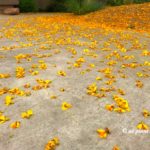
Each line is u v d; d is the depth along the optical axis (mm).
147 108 682
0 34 1420
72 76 845
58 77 835
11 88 772
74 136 583
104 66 944
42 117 641
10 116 649
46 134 589
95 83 799
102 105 686
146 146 559
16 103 697
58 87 771
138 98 727
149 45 1265
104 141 569
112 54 1081
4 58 1031
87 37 1375
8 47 1178
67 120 630
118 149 540
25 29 1549
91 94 727
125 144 562
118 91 748
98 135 584
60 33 1456
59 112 658
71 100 707
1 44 1231
